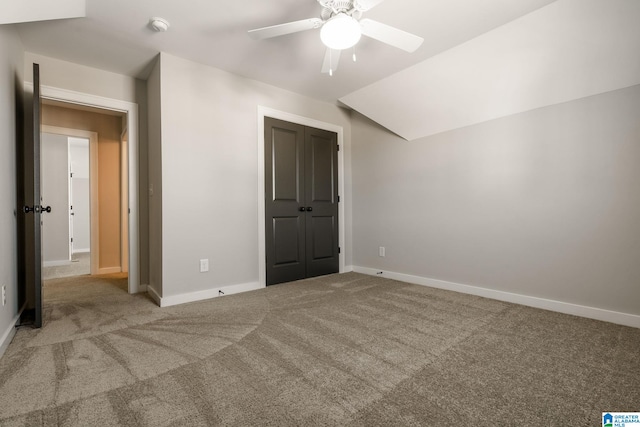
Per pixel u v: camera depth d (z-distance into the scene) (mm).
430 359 1584
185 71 2674
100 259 4035
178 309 2441
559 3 1885
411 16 2039
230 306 2512
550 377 1407
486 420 1112
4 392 1284
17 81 2221
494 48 2279
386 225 3699
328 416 1133
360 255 4023
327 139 3846
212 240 2820
